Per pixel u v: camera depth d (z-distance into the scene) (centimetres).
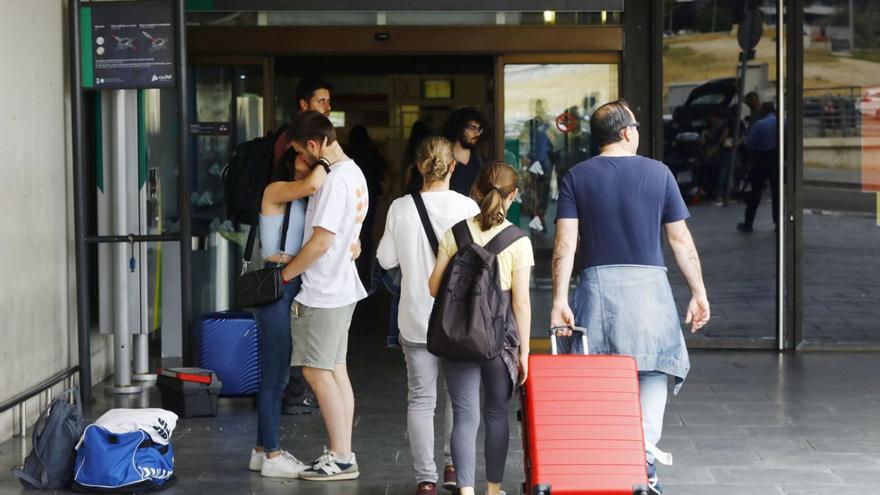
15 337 799
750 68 1123
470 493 599
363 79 1661
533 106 1133
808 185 1125
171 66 884
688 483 679
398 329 674
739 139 1128
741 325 1134
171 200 1115
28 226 826
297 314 683
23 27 821
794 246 1127
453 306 579
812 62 1120
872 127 1118
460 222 602
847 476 692
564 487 550
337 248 678
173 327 1102
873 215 1121
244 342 885
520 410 592
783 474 698
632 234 612
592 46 1119
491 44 1120
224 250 1144
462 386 598
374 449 765
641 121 1130
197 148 1136
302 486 679
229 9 1116
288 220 688
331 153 684
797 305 1128
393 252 648
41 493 666
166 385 852
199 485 682
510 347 593
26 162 823
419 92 1658
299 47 1120
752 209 1129
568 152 1134
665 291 614
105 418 684
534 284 1144
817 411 870
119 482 660
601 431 559
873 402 900
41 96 857
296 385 867
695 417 852
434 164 645
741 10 1121
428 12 1116
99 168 948
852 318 1127
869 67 1116
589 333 615
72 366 920
